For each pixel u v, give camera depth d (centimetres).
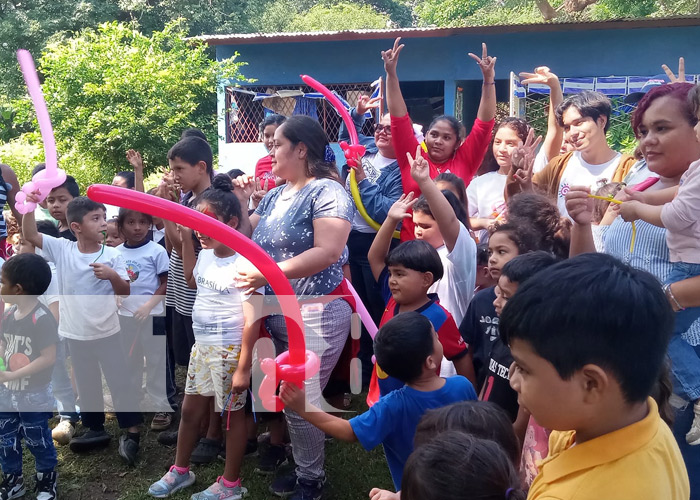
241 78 1003
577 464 95
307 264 223
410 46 1032
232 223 257
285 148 241
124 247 334
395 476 194
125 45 946
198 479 279
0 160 888
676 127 189
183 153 288
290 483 263
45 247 295
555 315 89
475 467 111
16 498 265
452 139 332
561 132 343
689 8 1370
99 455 303
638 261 199
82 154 902
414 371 183
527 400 95
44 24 1512
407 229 307
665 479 93
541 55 1000
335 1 2609
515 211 226
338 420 183
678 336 185
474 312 224
